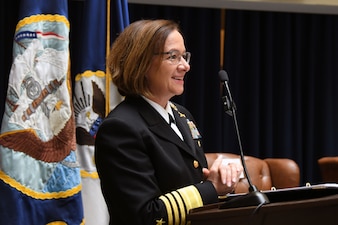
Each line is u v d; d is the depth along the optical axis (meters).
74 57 5.14
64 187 2.93
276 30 5.91
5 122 2.88
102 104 3.28
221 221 1.40
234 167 1.82
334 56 6.02
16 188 2.81
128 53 1.85
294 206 1.28
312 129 5.99
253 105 5.76
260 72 5.89
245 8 5.69
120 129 1.74
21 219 2.81
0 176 2.81
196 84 5.62
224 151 5.71
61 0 3.06
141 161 1.71
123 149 1.71
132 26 1.88
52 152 2.95
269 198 1.52
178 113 2.04
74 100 3.30
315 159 6.03
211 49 5.70
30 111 2.92
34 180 2.88
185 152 1.83
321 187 1.52
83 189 3.18
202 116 5.62
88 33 3.32
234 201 1.44
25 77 2.93
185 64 1.85
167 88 1.85
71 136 3.00
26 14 2.99
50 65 3.01
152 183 1.69
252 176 3.87
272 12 5.86
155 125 1.81
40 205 2.87
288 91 5.89
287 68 5.88
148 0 5.33
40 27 3.01
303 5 5.52
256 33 5.79
